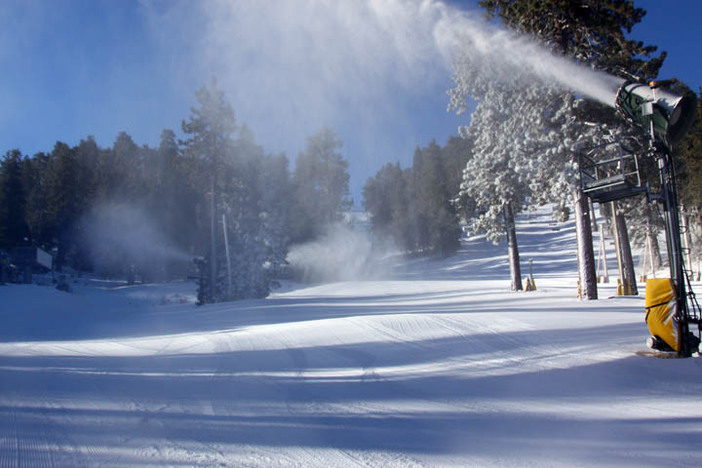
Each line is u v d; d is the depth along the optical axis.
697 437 4.72
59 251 64.88
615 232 26.02
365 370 7.98
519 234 80.44
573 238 73.31
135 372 8.34
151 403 6.18
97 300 41.78
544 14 18.16
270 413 5.68
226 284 37.31
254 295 37.41
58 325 22.00
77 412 5.79
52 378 7.82
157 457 4.33
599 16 17.62
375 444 4.61
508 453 4.36
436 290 40.44
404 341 10.29
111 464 4.18
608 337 9.68
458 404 5.94
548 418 5.36
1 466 4.14
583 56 18.02
